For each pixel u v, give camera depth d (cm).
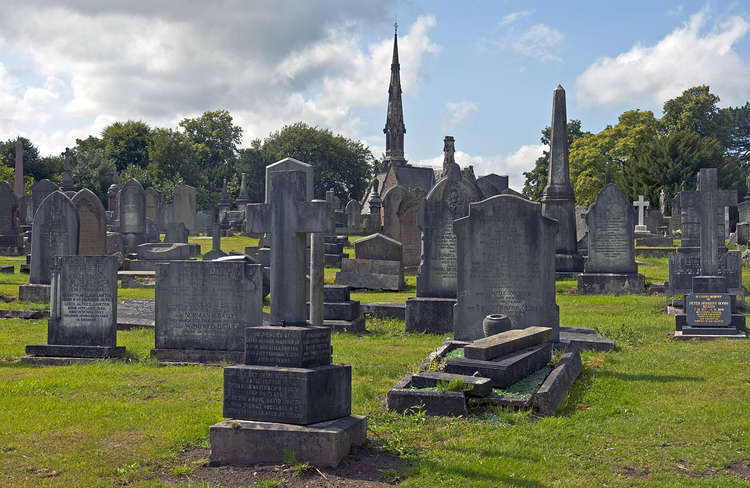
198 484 630
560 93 2642
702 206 1655
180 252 3184
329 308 1647
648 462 688
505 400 879
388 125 9512
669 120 8956
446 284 1627
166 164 9688
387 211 3028
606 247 2339
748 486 620
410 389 909
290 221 815
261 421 706
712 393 965
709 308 1477
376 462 691
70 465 677
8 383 1027
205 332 1262
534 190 9344
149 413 866
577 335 1393
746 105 9550
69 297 1280
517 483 629
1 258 3172
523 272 1290
